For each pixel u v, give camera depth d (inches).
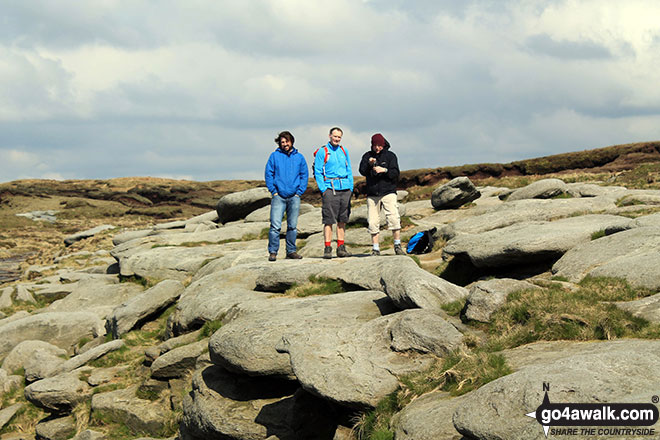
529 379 161.9
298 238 761.6
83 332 615.5
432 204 900.0
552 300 277.1
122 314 570.3
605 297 293.7
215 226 1018.1
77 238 1594.5
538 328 256.7
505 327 270.7
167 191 4552.2
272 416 308.8
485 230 545.0
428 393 231.0
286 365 307.1
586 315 255.9
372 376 255.3
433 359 257.4
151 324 586.2
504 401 159.9
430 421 195.9
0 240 2596.0
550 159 2144.4
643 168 1250.0
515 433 147.3
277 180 541.6
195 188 4768.7
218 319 449.7
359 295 374.9
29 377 519.8
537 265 411.5
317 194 3179.1
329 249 511.2
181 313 497.7
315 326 306.5
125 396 437.4
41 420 475.5
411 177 2278.5
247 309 413.7
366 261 436.8
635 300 281.3
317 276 444.8
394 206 495.2
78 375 486.0
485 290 298.0
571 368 163.8
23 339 598.2
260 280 476.4
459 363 237.3
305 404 303.0
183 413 363.6
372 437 221.6
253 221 938.1
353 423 262.4
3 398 511.2
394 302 331.3
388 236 652.1
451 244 455.8
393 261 416.5
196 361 397.7
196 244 826.2
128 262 745.0
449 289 325.4
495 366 222.7
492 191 1021.2
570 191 829.8
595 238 407.5
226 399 336.2
